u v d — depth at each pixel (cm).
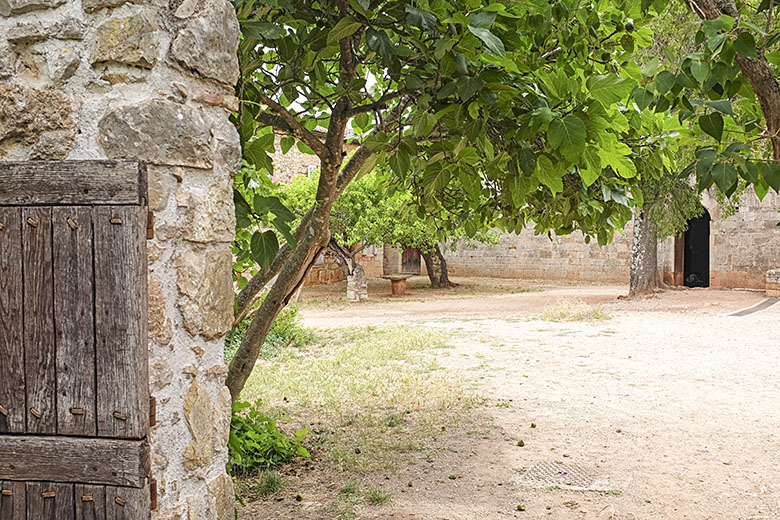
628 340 1054
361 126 407
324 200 382
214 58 226
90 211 190
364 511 414
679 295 1697
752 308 1430
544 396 703
